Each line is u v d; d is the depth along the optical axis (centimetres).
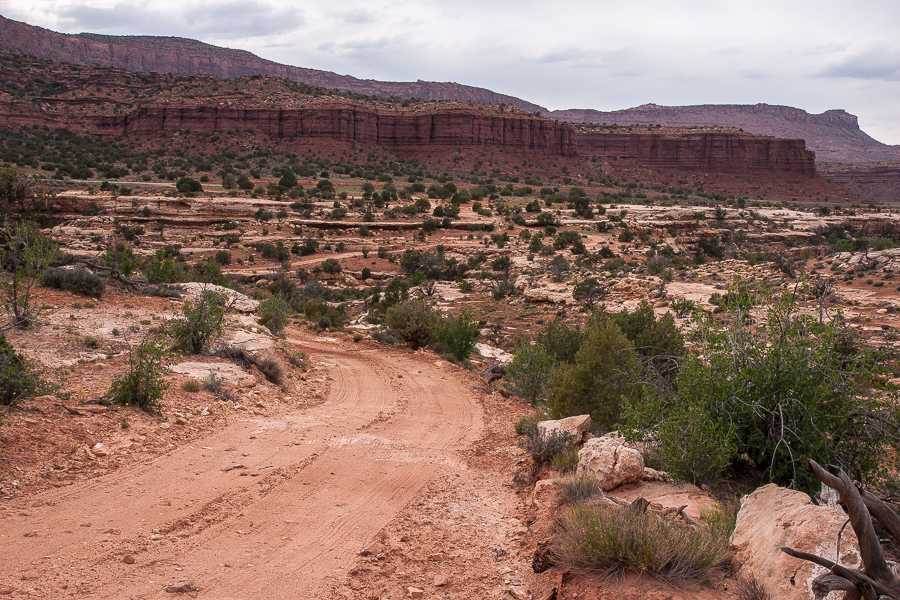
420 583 572
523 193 16825
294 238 9419
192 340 1538
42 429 844
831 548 461
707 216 13012
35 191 2233
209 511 697
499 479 951
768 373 798
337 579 565
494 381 1998
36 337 1410
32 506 650
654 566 515
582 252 8638
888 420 761
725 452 774
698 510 683
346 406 1433
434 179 19612
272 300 2648
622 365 1255
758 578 484
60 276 2088
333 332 2984
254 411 1205
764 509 560
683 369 921
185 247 8806
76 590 496
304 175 16675
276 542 639
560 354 2150
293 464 897
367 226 10188
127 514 663
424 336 2647
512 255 8819
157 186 12044
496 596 546
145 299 2275
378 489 839
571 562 557
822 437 749
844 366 829
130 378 1035
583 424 1064
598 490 725
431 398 1634
